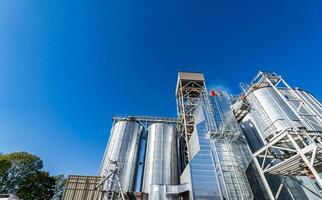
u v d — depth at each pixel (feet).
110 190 76.69
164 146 118.32
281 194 72.90
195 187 70.08
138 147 128.26
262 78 84.48
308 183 69.77
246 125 99.55
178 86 144.46
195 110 115.65
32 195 150.10
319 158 49.39
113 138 125.18
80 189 80.43
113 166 106.11
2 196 75.10
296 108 71.97
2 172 140.05
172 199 75.92
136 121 144.77
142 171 117.29
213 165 76.59
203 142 84.23
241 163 76.84
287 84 78.54
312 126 63.77
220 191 68.80
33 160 159.43
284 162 52.42
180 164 118.01
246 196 66.95
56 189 172.45
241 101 95.71
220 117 92.89
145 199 81.97
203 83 144.46
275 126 68.85
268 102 76.69
